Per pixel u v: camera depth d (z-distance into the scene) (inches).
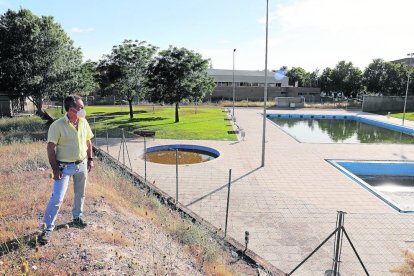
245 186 425.4
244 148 656.4
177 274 165.0
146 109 1425.9
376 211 350.6
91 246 162.9
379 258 258.5
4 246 151.8
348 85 2278.5
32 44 897.5
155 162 567.8
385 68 1977.1
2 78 895.7
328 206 362.9
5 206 207.6
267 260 253.3
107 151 573.0
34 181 271.7
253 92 2171.5
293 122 1237.7
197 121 1045.8
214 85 1019.9
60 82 943.0
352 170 555.8
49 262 143.1
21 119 849.5
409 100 1513.3
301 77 3134.8
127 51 1004.6
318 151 641.0
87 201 233.0
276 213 342.0
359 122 1250.0
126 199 301.4
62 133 161.5
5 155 382.3
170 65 946.7
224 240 274.7
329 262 251.8
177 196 366.9
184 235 246.8
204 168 505.0
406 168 549.3
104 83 1026.1
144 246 187.8
